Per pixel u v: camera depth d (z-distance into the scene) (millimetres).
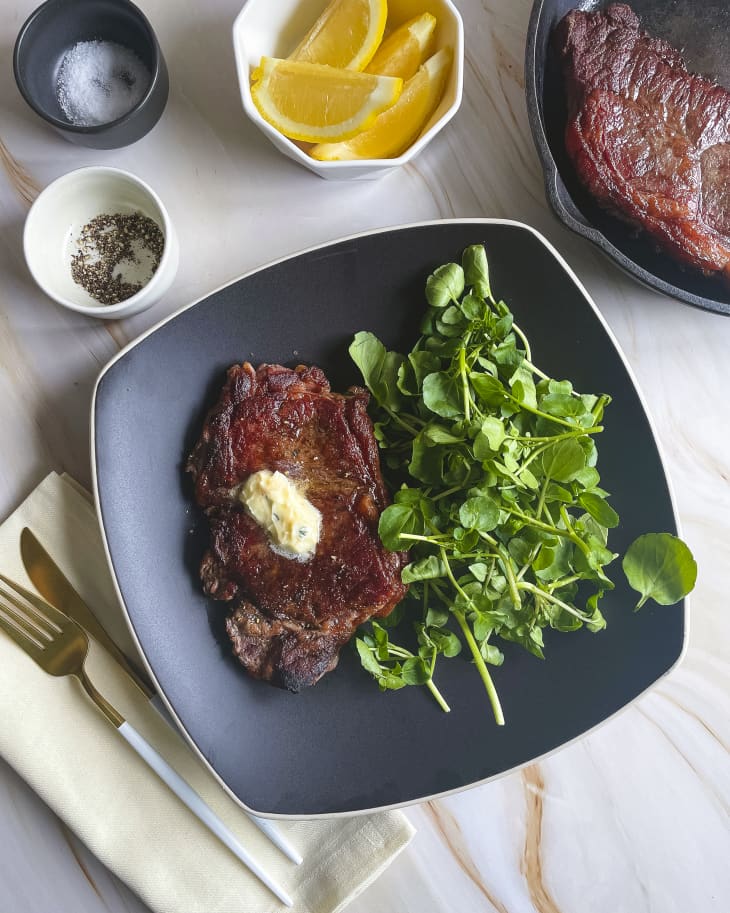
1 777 532
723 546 534
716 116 497
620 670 500
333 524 475
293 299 493
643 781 538
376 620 499
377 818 519
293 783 497
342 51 491
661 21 511
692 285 513
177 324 483
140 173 526
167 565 493
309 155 501
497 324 474
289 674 480
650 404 535
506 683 505
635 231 507
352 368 507
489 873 535
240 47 475
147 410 488
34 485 528
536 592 464
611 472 501
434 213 531
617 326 533
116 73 510
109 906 534
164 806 517
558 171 507
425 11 491
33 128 521
